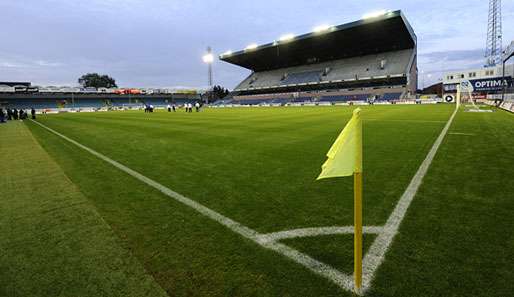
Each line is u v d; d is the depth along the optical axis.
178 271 2.29
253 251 2.57
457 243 2.59
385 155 6.28
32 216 3.47
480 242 2.59
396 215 3.23
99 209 3.65
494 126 10.79
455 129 10.25
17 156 7.42
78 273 2.31
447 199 3.65
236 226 3.07
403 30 46.81
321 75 60.28
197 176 5.09
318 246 2.63
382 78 51.47
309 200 3.79
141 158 6.80
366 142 7.95
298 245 2.65
